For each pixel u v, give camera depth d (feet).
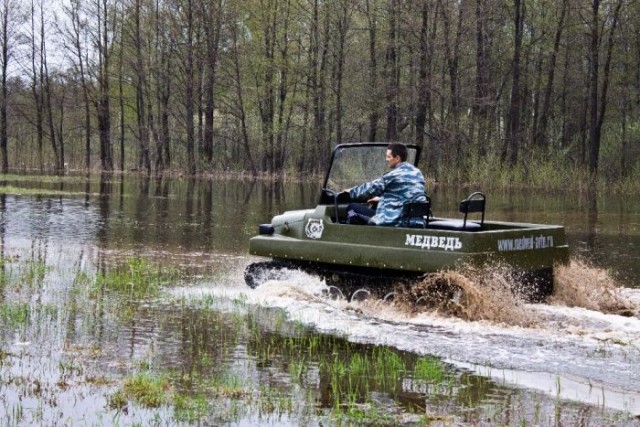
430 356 25.25
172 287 36.60
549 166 115.75
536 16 156.35
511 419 19.70
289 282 34.99
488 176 115.96
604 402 20.99
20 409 19.92
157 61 175.83
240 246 51.83
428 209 32.32
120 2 176.35
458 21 135.74
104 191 105.70
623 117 146.00
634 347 26.25
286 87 163.73
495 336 27.66
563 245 33.09
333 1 149.28
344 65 152.56
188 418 19.45
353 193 33.22
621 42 149.69
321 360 24.72
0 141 193.16
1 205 78.79
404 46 139.44
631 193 111.86
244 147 175.94
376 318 30.50
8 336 26.81
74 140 226.99
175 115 174.81
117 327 28.37
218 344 26.43
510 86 177.58
